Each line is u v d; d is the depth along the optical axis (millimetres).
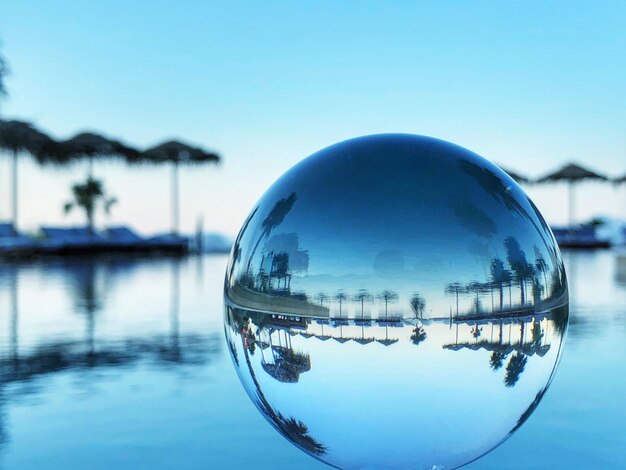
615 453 2621
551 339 1439
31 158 24688
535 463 2520
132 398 3494
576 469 2461
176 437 2838
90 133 25969
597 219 35219
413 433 1316
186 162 27969
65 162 25594
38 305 8055
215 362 4438
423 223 1289
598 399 3402
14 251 21094
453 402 1293
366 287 1273
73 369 4258
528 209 1439
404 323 1267
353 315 1278
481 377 1307
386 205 1300
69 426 3016
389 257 1273
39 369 4270
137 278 12984
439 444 1347
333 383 1301
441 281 1274
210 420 3068
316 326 1303
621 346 4957
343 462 1460
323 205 1332
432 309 1269
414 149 1406
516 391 1385
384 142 1436
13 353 4855
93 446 2746
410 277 1269
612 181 31219
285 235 1360
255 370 1459
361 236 1286
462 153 1451
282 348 1355
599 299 8586
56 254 22500
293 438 1522
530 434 2846
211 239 30047
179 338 5496
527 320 1354
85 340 5426
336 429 1352
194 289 10398
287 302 1338
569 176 30781
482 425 1358
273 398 1447
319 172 1391
